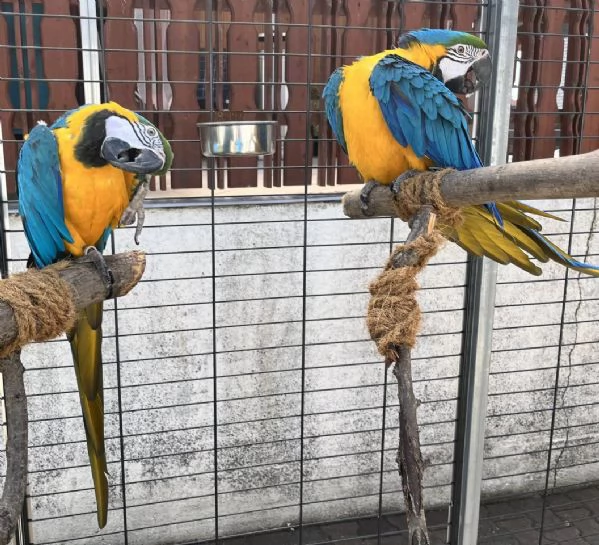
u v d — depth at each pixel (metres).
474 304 1.27
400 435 0.69
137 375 1.48
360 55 1.44
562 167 0.68
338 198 1.51
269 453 1.61
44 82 1.32
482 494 1.77
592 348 1.76
